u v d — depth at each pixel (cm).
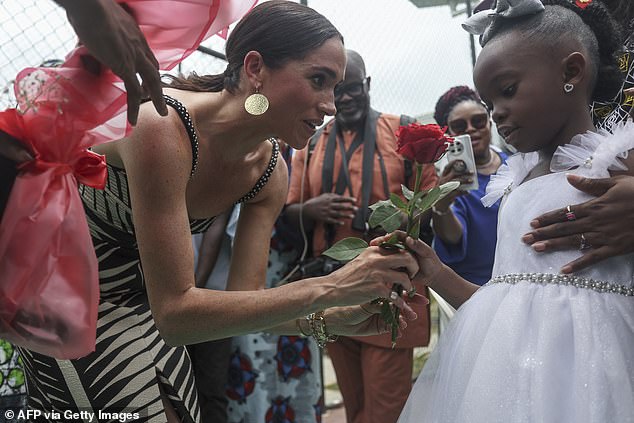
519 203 161
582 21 160
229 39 174
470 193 285
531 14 156
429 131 158
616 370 132
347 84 316
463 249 276
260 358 306
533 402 134
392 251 160
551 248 149
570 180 149
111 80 135
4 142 134
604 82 164
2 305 134
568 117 157
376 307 184
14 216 133
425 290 295
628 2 181
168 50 143
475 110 308
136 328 188
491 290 157
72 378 180
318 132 334
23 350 185
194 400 201
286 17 166
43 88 133
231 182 194
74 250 139
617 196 144
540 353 138
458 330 158
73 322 138
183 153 165
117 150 168
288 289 160
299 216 312
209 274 303
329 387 512
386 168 309
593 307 141
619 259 146
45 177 136
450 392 150
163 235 160
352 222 306
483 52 159
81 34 119
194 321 159
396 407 296
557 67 153
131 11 135
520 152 164
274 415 307
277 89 166
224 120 176
